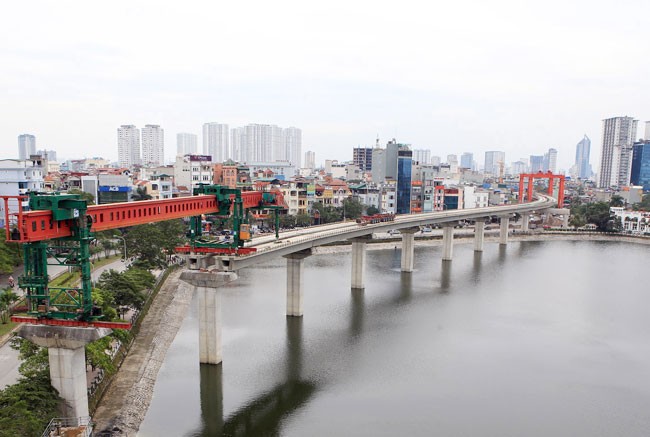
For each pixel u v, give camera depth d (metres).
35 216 43.56
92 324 49.00
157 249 113.31
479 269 148.50
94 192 163.62
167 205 61.88
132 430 55.66
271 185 184.25
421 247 184.50
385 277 135.25
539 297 117.38
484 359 80.00
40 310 49.28
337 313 101.69
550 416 62.88
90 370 65.31
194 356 77.44
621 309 108.94
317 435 57.25
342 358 78.81
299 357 78.69
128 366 69.81
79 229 47.69
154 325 85.88
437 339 88.19
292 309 97.94
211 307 72.88
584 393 69.31
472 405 65.12
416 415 62.16
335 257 160.12
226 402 63.88
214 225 136.12
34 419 44.09
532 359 80.50
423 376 73.25
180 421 58.91
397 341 86.75
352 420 60.69
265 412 61.84
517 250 184.88
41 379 50.81
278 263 146.62
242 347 82.06
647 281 136.38
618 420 62.44
